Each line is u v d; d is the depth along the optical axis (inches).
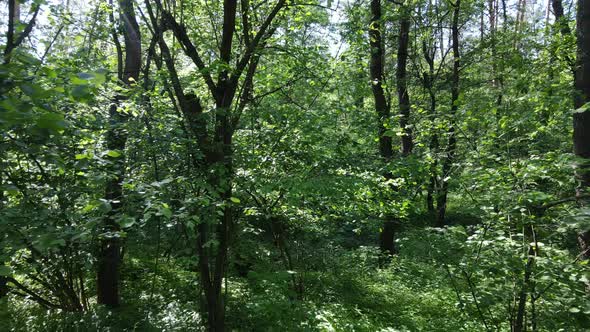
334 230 361.7
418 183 276.4
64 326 225.1
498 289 185.8
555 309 174.7
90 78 60.0
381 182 273.1
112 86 195.2
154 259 372.2
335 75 269.7
